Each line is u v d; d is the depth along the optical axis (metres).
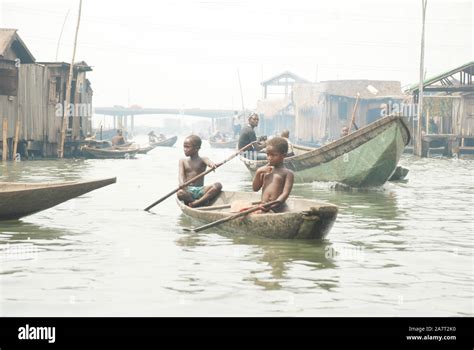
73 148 32.16
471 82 38.72
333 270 6.45
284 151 8.64
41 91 28.86
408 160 33.12
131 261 6.80
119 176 19.72
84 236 8.36
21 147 28.14
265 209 8.34
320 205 8.09
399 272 6.40
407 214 10.90
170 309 5.13
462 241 8.20
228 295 5.50
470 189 15.97
